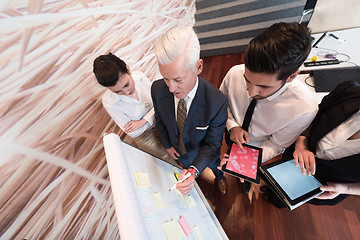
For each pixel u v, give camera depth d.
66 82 0.89
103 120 1.22
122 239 0.41
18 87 0.68
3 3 0.60
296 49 0.54
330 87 1.59
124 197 0.47
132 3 1.38
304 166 0.89
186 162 1.35
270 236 1.41
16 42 0.66
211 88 0.82
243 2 3.00
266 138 1.17
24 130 0.71
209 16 3.30
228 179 1.75
